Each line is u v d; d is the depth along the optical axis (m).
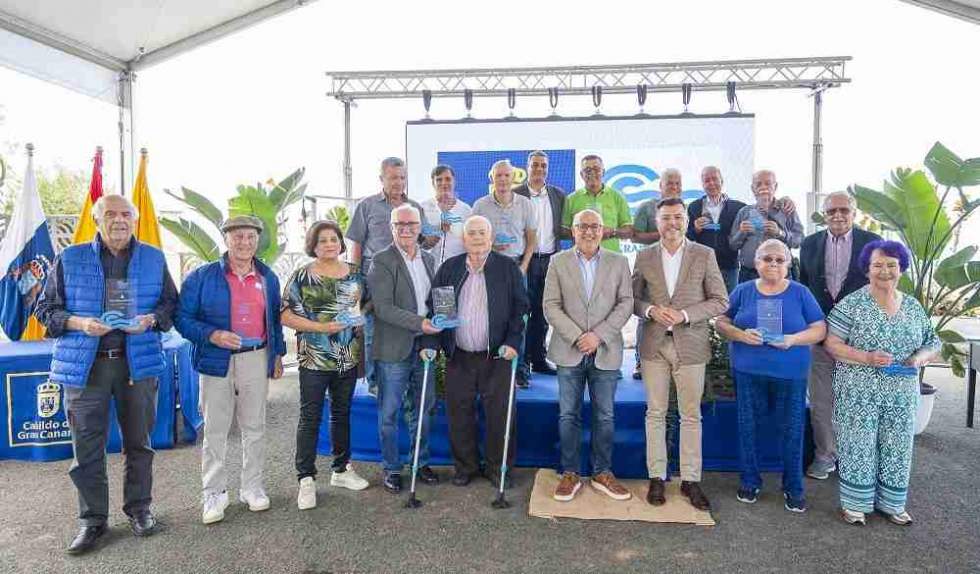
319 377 3.52
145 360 3.04
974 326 8.72
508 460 3.82
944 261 4.83
